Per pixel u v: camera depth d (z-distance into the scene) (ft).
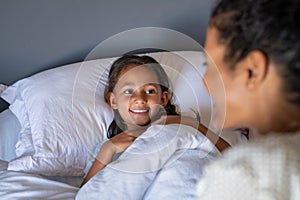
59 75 4.86
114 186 3.46
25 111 4.65
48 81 4.75
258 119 1.80
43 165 3.97
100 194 3.47
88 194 3.50
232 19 1.71
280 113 1.74
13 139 4.77
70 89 4.65
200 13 5.76
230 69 1.77
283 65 1.61
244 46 1.68
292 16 1.59
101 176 3.60
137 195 3.46
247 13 1.67
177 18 5.72
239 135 3.68
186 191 3.26
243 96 1.79
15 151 4.44
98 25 5.47
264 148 1.64
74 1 5.26
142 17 5.59
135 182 3.44
